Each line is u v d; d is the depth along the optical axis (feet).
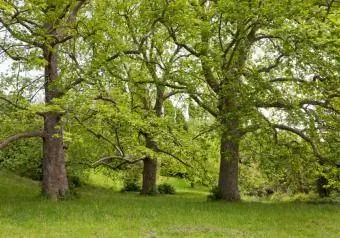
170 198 95.76
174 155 92.89
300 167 83.76
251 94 70.74
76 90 70.08
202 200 88.02
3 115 76.54
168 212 64.59
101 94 74.43
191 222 57.57
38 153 102.89
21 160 103.55
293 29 60.29
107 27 72.33
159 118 83.35
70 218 57.41
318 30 57.93
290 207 74.90
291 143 77.77
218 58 73.46
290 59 66.64
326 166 78.64
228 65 76.89
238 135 76.02
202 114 93.66
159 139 82.64
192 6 79.25
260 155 79.56
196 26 76.28
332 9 67.92
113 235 48.32
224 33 78.59
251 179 122.62
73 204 69.46
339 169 75.97
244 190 127.44
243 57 76.69
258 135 74.79
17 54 72.95
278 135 80.89
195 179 100.83
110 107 71.41
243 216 63.41
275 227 56.85
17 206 65.92
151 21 79.10
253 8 69.77
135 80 87.92
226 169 85.97
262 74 75.10
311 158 79.46
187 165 94.63
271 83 72.74
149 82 86.02
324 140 73.61
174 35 82.33
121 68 86.17
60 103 64.69
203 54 78.54
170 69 81.10
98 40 73.56
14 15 63.82
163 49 96.68
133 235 48.93
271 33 63.26
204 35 77.87
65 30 74.59
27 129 86.53
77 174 101.24
